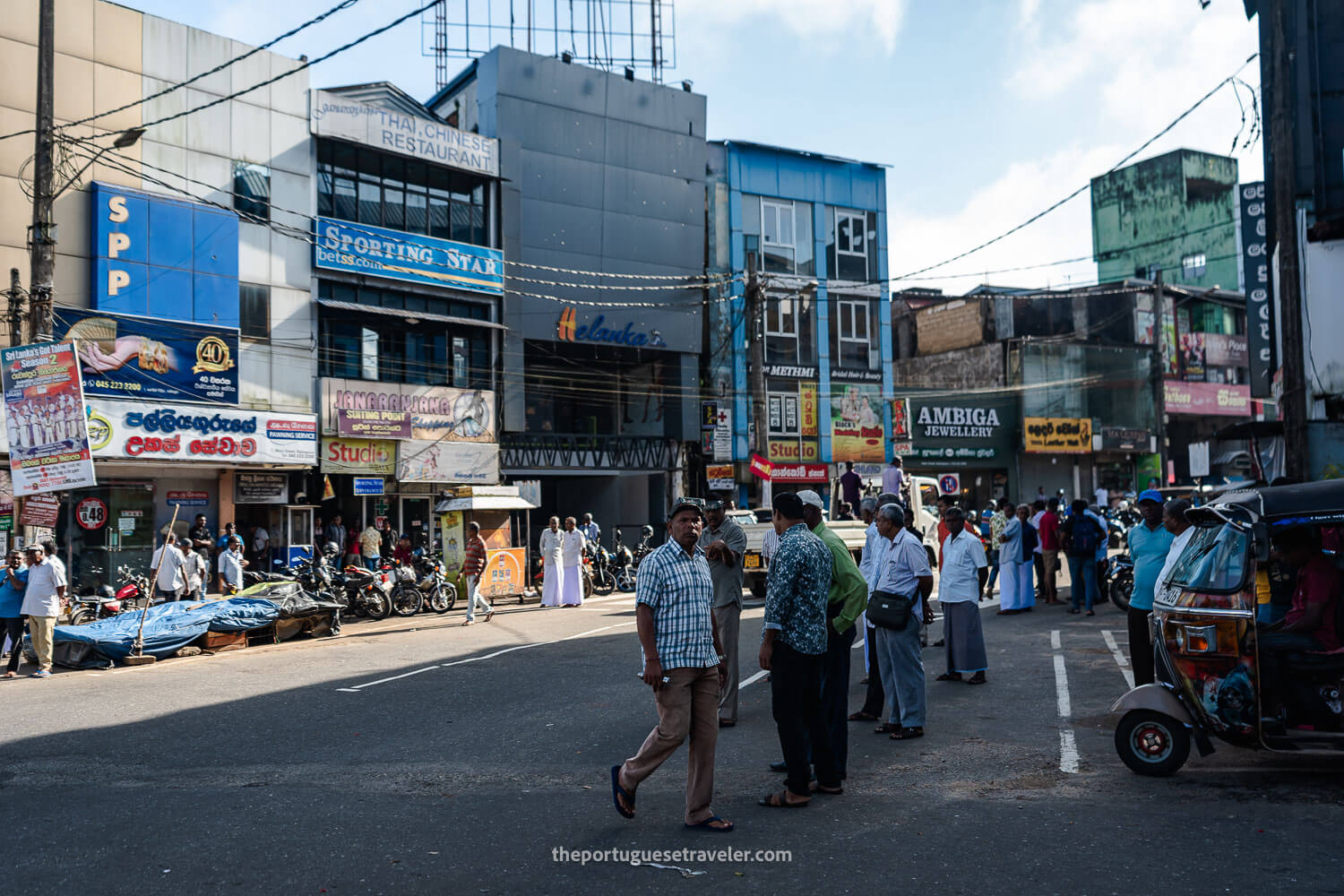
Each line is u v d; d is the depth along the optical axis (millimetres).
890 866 5023
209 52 24656
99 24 23062
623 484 35312
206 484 24453
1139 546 9242
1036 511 18859
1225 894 4520
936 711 9242
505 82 30672
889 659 8422
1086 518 16812
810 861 5121
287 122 25875
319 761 7840
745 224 36781
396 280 27516
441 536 22406
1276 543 7074
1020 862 5027
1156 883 4672
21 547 15070
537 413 32438
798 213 38031
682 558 5852
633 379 35188
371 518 27453
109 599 17562
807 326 37625
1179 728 6676
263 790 6906
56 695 11375
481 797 6586
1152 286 46188
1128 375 45000
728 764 7457
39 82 15711
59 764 7891
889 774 7027
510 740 8414
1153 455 45625
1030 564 17328
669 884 4816
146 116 23625
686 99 34406
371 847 5512
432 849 5441
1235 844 5227
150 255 23156
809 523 7102
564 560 21312
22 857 5441
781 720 6180
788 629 6156
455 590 21266
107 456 22000
